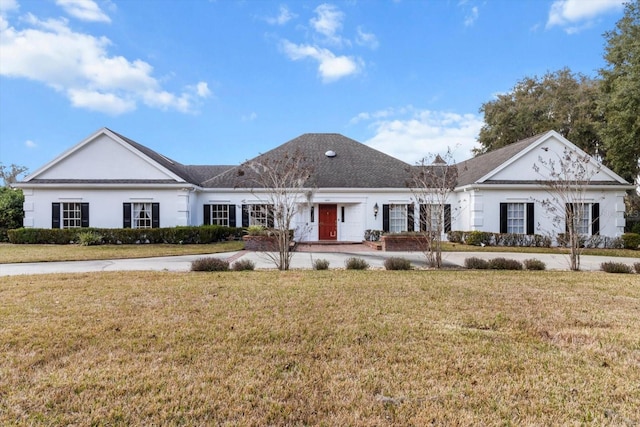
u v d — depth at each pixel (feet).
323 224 67.51
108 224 62.75
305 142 79.25
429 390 10.60
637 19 72.13
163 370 11.73
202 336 14.76
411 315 17.93
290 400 9.98
